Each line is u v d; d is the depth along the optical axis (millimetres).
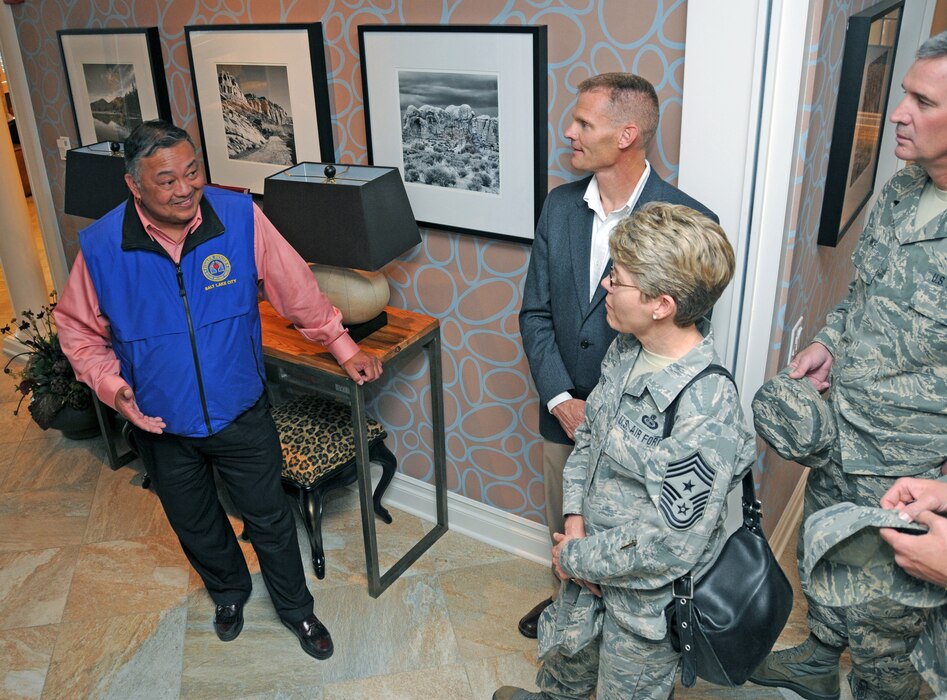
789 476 2832
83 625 2678
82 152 3076
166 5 2934
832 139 2314
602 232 2021
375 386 3023
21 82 3676
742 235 2010
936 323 1662
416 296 2746
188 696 2410
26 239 4180
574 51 2115
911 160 1615
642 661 1716
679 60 1971
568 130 1934
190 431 2225
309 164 2672
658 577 1586
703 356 1535
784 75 1818
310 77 2600
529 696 2209
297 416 2918
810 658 2232
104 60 3238
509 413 2723
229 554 2559
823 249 2561
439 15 2311
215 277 2141
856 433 1871
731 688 2346
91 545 3053
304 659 2535
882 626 1906
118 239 2057
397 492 3172
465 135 2371
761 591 1609
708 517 1505
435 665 2492
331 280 2475
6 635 2643
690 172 2023
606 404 1675
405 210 2422
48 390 3580
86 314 2180
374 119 2535
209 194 2164
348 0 2463
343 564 2914
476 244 2527
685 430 1492
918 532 1404
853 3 2195
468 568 2881
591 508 1717
